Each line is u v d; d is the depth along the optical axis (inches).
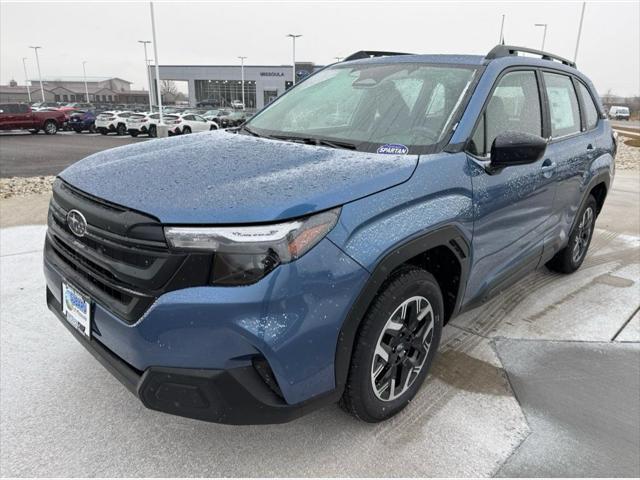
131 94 4239.7
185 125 1010.1
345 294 75.4
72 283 86.3
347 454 88.0
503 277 120.1
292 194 74.1
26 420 94.4
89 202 80.8
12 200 285.7
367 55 144.3
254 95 2984.7
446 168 93.4
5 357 115.3
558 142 137.5
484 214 102.3
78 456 86.0
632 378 114.2
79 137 992.9
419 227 85.4
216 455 87.1
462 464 86.5
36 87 4247.0
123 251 73.7
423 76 114.7
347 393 85.5
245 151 95.8
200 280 69.6
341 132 109.3
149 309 71.2
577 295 161.5
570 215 152.6
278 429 93.7
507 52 122.6
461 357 121.3
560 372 116.0
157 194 75.8
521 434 94.3
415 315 93.1
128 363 78.3
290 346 71.6
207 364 70.9
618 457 89.0
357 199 78.2
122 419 95.7
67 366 112.6
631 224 253.3
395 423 96.2
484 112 105.8
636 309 151.4
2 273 165.0
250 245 68.8
